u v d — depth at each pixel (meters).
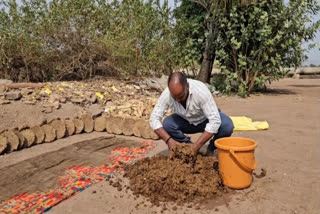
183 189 2.97
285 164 3.74
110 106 6.35
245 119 5.88
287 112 6.91
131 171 3.49
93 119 5.60
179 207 2.80
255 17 9.34
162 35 10.41
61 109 5.91
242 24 9.39
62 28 8.78
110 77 9.23
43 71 9.19
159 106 3.42
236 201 2.88
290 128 5.46
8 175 3.48
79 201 2.94
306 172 3.49
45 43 8.82
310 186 3.14
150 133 4.95
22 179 3.38
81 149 4.38
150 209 2.79
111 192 3.11
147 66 9.68
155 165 3.38
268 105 7.98
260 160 3.90
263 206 2.78
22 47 8.36
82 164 3.80
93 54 9.04
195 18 11.04
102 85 7.75
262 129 5.39
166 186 3.03
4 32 8.17
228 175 3.06
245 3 9.43
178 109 3.40
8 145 4.30
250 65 9.67
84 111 6.02
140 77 9.48
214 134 3.32
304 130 5.30
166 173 3.10
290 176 3.39
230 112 7.06
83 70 9.29
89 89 7.06
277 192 3.03
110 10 9.65
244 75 10.26
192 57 10.71
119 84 8.25
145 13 9.91
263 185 3.19
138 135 5.09
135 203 2.90
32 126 4.74
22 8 8.66
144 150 4.36
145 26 9.80
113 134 5.30
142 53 9.89
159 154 4.18
